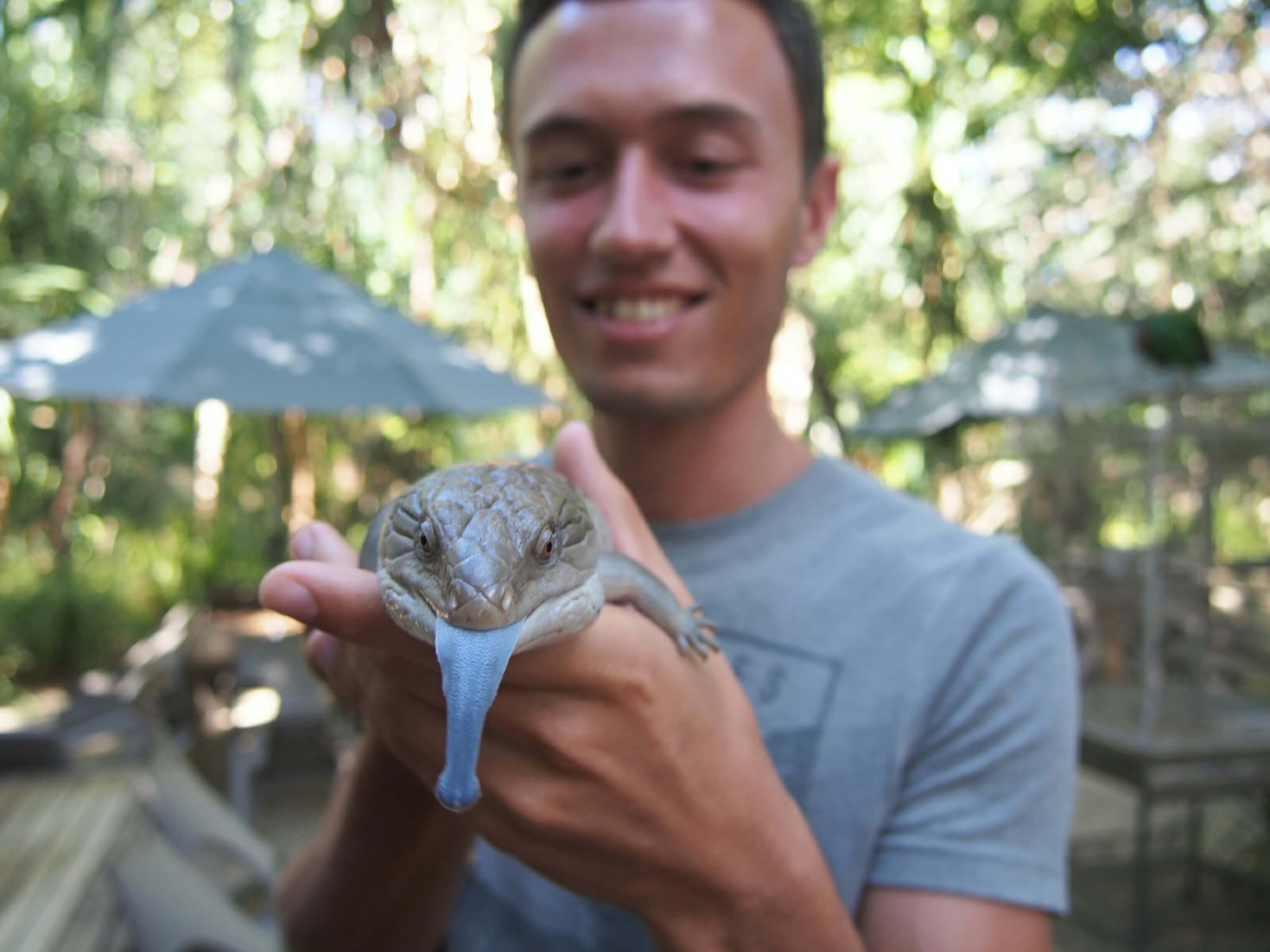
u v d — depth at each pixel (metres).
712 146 0.42
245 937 0.81
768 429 0.47
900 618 0.42
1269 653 1.26
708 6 0.42
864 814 0.39
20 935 0.60
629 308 0.42
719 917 0.31
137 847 0.79
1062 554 1.42
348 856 0.41
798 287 2.21
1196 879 1.38
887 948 0.37
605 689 0.27
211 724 1.43
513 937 0.43
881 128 2.50
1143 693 1.21
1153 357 1.38
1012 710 0.40
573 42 0.42
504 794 0.29
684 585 0.40
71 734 0.92
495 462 0.33
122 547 2.06
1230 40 1.86
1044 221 2.60
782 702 0.41
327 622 0.27
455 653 0.25
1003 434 2.07
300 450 2.33
